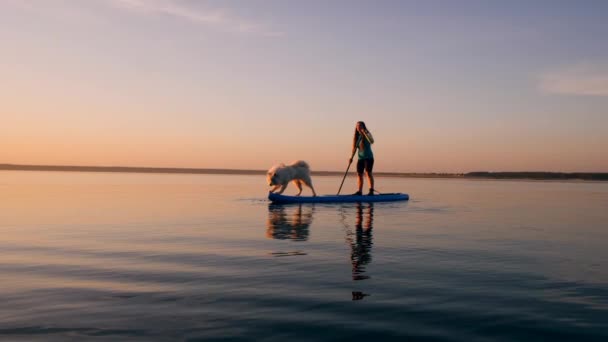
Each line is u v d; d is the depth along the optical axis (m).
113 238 6.03
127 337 2.47
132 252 5.01
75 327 2.62
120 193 17.11
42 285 3.56
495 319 2.80
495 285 3.61
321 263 4.43
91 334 2.51
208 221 8.02
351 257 4.74
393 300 3.19
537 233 6.67
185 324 2.68
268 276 3.88
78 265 4.32
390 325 2.69
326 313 2.90
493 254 4.94
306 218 8.53
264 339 2.46
